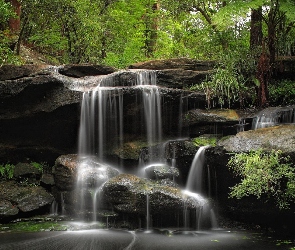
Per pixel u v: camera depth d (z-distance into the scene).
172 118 9.02
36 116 8.60
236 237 6.45
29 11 13.23
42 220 7.36
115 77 9.39
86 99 8.45
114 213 6.95
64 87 8.46
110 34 15.45
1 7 11.25
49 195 8.06
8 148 8.93
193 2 13.66
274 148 6.45
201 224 6.91
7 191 8.02
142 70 9.82
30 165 8.89
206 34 12.88
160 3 16.03
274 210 6.77
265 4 8.95
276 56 10.35
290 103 9.41
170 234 6.52
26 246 5.76
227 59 10.16
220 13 8.77
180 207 6.61
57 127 8.82
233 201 7.23
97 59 14.18
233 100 9.40
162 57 15.87
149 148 8.47
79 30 13.23
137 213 6.73
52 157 9.17
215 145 7.38
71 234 6.46
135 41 14.92
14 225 7.05
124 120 8.75
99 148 8.78
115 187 6.88
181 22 16.97
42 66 9.47
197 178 7.61
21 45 15.16
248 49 10.44
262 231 6.93
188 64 10.70
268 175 6.16
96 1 14.80
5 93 8.40
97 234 6.47
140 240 6.12
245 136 7.02
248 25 10.88
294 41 10.98
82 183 7.46
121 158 8.53
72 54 13.80
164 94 8.81
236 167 6.73
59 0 12.77
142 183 6.97
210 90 9.26
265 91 9.25
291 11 8.41
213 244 5.96
